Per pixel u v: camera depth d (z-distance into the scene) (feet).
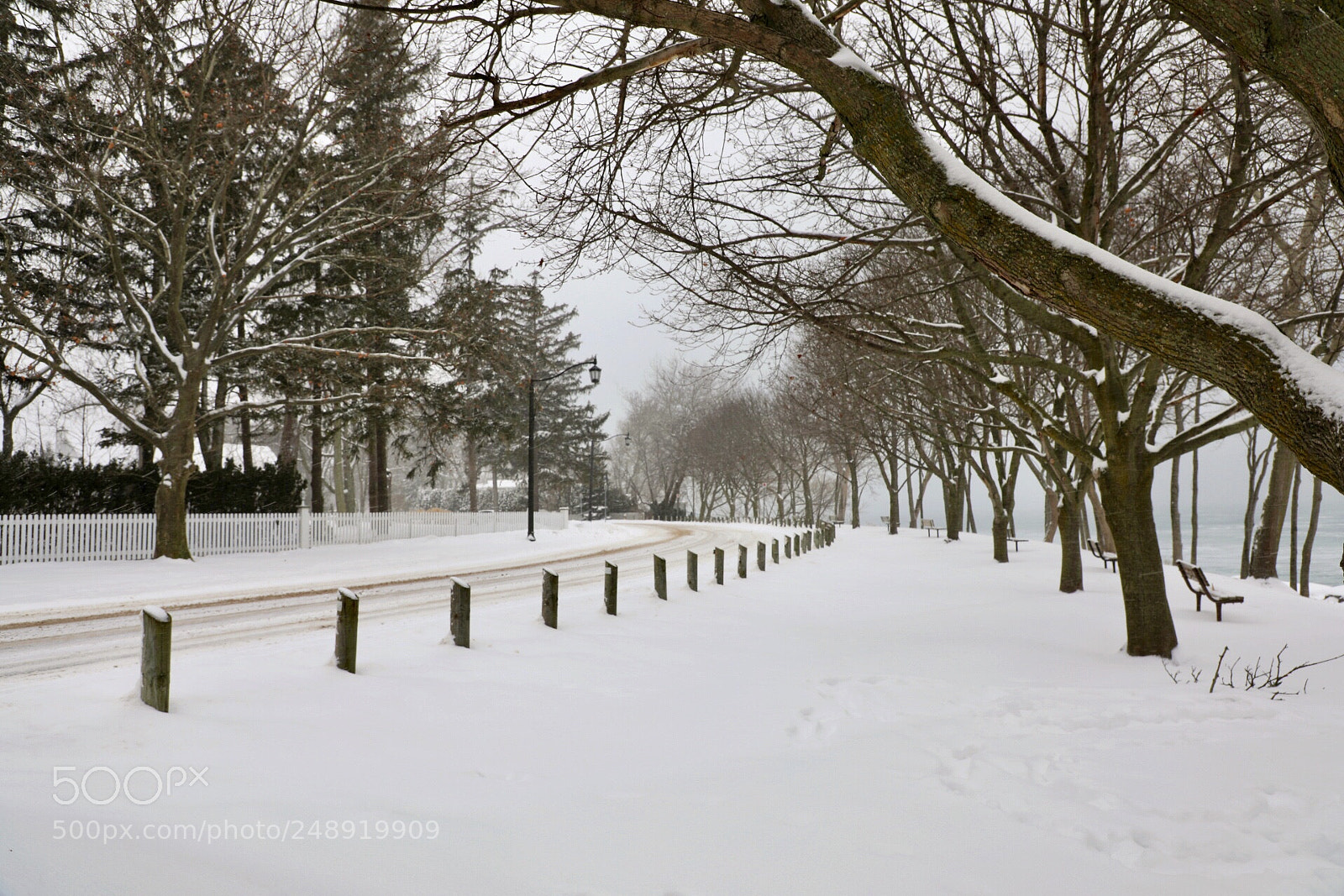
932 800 15.15
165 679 17.02
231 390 108.58
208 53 64.08
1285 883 11.70
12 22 65.57
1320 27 9.80
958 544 106.32
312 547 85.56
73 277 78.74
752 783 16.11
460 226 65.21
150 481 81.46
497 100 17.72
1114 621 42.60
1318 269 43.50
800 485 260.83
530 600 43.27
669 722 20.93
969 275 32.37
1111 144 34.19
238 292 74.90
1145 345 11.64
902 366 65.10
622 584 53.06
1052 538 119.34
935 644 35.32
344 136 66.54
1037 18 30.27
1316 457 9.90
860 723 21.48
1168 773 16.92
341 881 10.61
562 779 16.12
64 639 32.17
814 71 13.82
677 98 26.09
